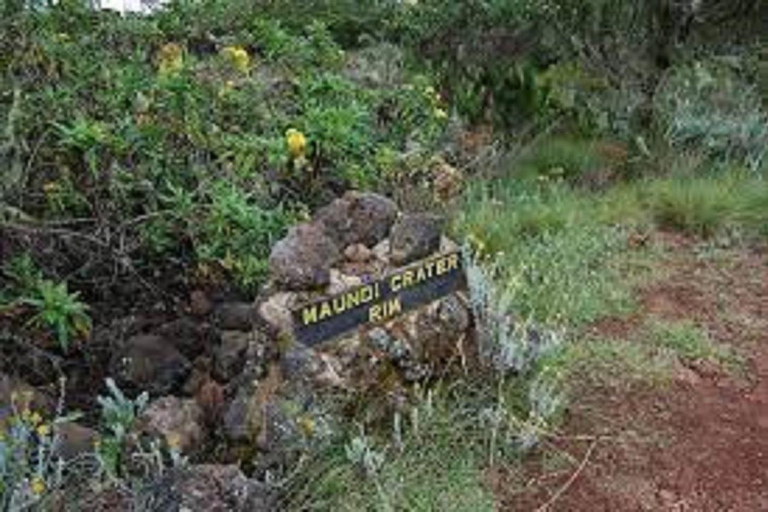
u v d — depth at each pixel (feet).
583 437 11.27
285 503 9.62
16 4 13.58
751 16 23.32
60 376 10.97
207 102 13.76
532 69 21.08
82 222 12.15
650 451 11.18
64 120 12.42
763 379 12.71
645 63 21.45
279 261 10.34
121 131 12.18
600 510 10.27
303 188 14.10
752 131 20.22
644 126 20.84
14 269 11.30
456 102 20.44
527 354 11.72
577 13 21.57
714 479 10.82
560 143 20.08
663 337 13.44
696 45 22.39
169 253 12.69
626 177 19.58
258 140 13.32
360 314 10.61
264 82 15.97
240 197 12.27
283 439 9.94
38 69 13.23
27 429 9.27
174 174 12.60
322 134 14.06
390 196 15.10
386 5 22.41
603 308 14.16
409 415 10.87
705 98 21.22
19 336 11.24
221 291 12.61
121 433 9.62
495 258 14.84
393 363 10.84
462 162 18.62
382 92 17.15
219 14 18.89
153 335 11.72
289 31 19.44
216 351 11.42
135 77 13.51
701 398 12.22
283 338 10.16
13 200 11.55
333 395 10.28
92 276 12.24
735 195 17.78
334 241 10.74
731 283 15.28
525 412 11.28
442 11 21.65
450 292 11.39
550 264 15.03
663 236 16.88
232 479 9.11
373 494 9.86
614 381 12.41
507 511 10.14
